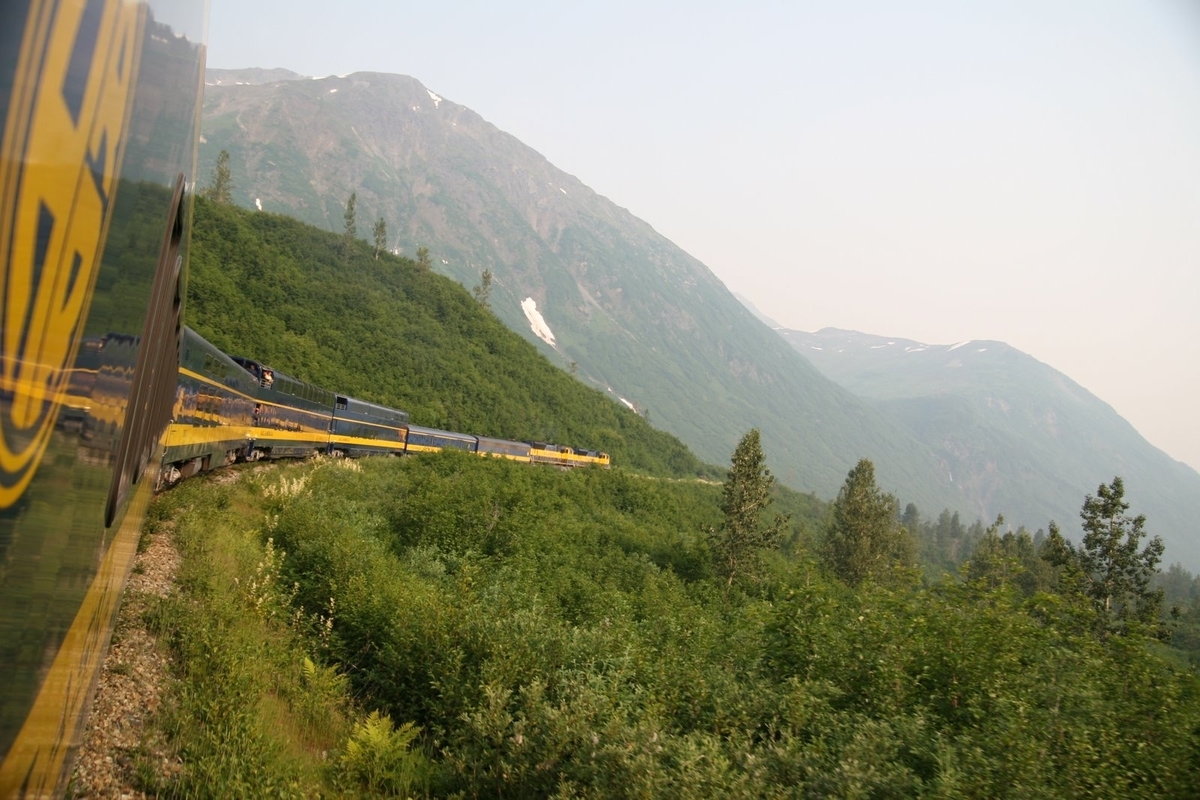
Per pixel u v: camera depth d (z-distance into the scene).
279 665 11.85
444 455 51.88
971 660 11.66
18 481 1.57
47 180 1.51
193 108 3.46
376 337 104.94
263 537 20.17
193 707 8.95
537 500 47.81
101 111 1.82
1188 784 8.93
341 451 46.81
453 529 27.72
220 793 7.45
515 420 110.81
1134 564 28.31
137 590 12.09
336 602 15.18
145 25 2.20
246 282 94.81
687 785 8.33
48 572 1.90
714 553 42.81
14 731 1.74
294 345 85.81
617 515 59.44
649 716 10.23
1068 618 13.41
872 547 50.66
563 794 8.51
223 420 25.14
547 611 17.75
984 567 51.91
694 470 147.00
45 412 1.68
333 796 8.79
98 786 7.04
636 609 23.16
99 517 2.41
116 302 2.20
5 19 1.30
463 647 12.65
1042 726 9.77
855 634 12.88
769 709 11.12
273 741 8.88
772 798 8.38
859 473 53.38
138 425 3.73
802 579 15.88
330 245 126.19
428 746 11.10
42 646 1.90
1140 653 11.94
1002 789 8.38
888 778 8.61
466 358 119.06
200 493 20.72
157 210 2.66
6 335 1.41
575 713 9.97
